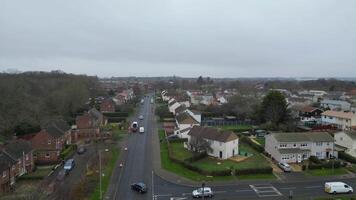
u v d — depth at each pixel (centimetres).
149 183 5944
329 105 15788
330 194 5509
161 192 5531
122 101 17100
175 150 8269
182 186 5819
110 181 6016
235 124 12175
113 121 12975
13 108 10181
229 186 5834
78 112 13338
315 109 12925
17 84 11644
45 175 6372
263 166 6862
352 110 13462
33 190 5203
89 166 6825
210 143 7819
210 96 18888
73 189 5359
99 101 17512
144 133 10450
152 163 7131
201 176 6303
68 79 17725
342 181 6159
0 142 8412
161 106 16525
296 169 6819
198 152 7750
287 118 10994
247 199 5259
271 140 7706
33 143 7519
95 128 10038
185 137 9506
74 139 9506
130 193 5469
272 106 10962
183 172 6531
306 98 18538
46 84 14712
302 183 6019
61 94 12975
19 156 6350
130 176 6300
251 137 9938
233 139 7762
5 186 5594
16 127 9469
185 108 13300
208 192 5312
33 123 9838
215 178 6219
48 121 10188
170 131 10612
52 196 5069
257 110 11981
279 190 5656
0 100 10038
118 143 9025
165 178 6209
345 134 8106
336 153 7738
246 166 6938
